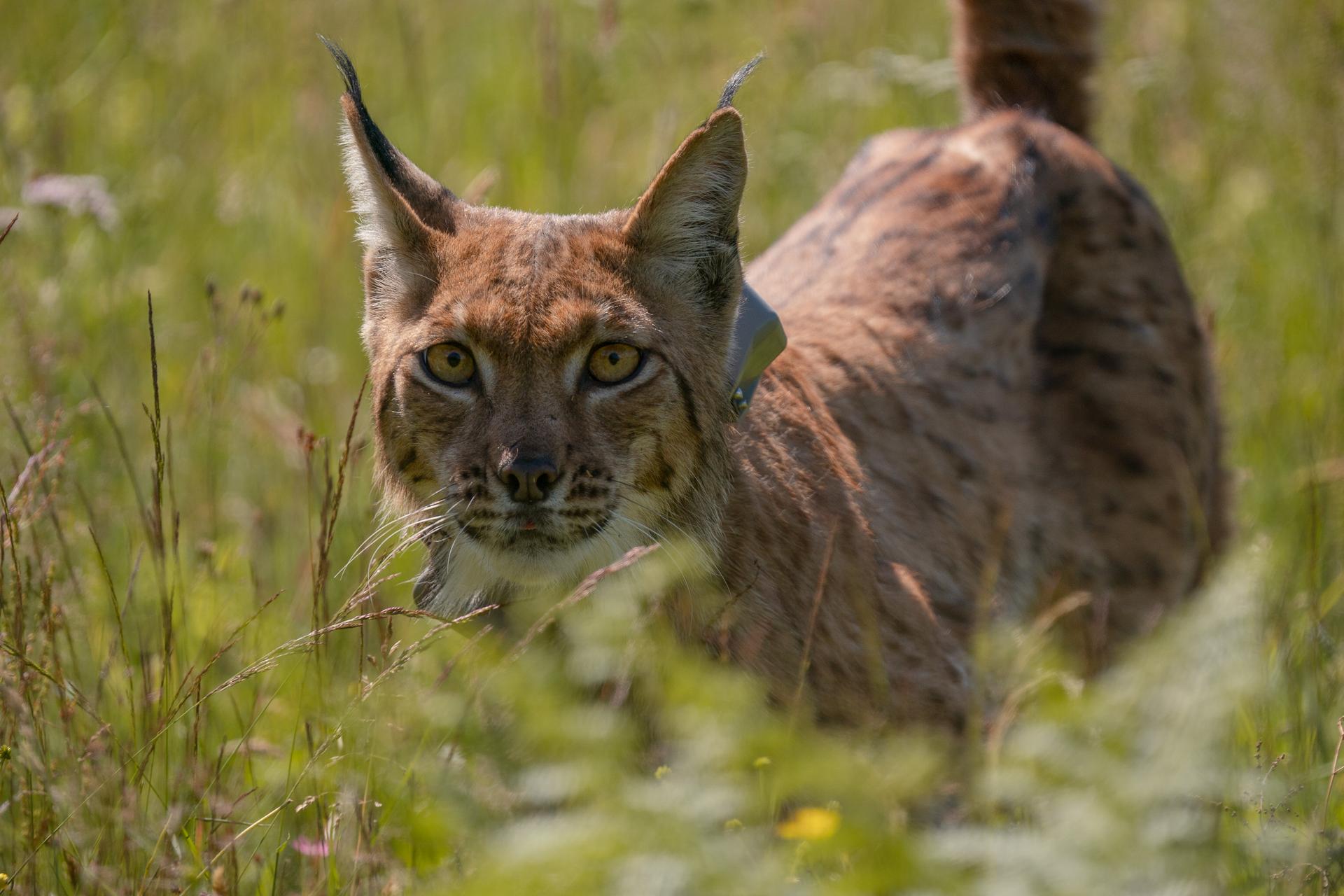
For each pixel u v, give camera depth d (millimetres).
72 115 15984
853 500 9000
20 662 7469
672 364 7898
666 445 7938
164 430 12031
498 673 6699
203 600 10016
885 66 14594
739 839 5953
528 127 16000
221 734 8617
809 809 6531
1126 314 10656
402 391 7996
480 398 7805
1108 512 10492
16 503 8086
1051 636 10016
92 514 9508
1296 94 14977
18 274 12711
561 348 7664
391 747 7672
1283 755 7527
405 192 8438
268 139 16656
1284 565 10914
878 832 5832
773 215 15125
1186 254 14383
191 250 14938
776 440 8742
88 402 10031
